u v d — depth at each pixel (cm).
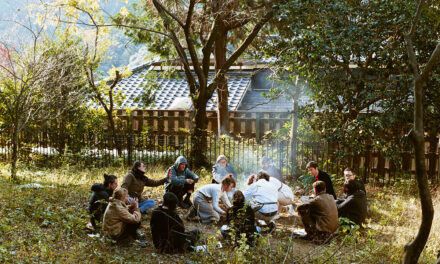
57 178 1251
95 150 1580
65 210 853
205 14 1504
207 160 1506
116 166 1488
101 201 750
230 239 757
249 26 1675
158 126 2034
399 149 1239
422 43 1180
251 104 2188
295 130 1384
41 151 1588
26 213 859
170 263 670
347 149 1301
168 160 1507
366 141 1277
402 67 1210
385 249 771
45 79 1291
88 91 1616
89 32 1549
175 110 2053
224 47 1681
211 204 915
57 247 691
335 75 1259
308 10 1188
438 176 1324
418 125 408
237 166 1438
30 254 633
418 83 416
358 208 848
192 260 671
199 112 1527
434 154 1365
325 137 1293
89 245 693
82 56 1552
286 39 1403
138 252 711
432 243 808
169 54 1583
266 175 923
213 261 662
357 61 1292
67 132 1602
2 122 1524
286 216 981
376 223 949
